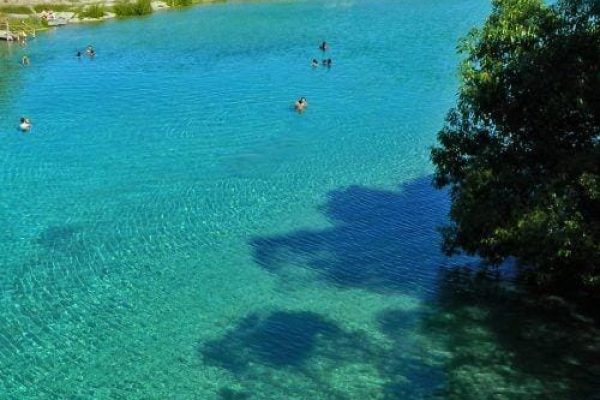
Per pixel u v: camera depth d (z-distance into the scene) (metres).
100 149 44.44
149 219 33.38
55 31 91.00
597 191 19.56
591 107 21.06
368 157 41.72
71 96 58.38
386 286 26.89
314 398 20.36
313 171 39.53
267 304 25.66
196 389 20.84
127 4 102.75
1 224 33.09
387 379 21.22
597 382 20.80
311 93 57.12
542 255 21.72
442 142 25.84
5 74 67.44
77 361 22.34
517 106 23.02
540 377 21.12
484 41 23.95
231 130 47.84
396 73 62.84
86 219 33.53
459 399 20.17
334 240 30.80
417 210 33.75
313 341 23.28
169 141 45.75
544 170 23.20
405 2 103.88
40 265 28.91
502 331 23.64
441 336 23.41
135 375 21.56
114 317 24.94
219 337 23.62
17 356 22.59
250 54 72.75
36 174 40.06
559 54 21.80
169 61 70.88
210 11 102.75
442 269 28.11
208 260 29.16
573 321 24.14
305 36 81.38
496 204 23.16
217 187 37.34
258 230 31.95
